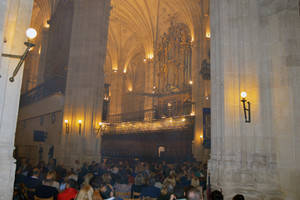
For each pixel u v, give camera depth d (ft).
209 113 57.21
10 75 18.53
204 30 78.02
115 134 97.91
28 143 73.00
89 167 38.55
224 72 25.50
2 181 16.99
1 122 17.92
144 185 24.66
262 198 22.35
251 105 24.94
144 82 116.47
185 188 14.79
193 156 71.72
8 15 18.83
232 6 26.99
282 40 24.86
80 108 52.49
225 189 22.76
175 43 98.68
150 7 100.37
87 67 54.19
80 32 56.24
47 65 72.49
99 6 57.31
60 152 51.49
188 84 92.27
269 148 23.86
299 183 22.06
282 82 24.26
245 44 26.07
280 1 25.48
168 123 84.79
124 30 117.39
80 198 16.19
